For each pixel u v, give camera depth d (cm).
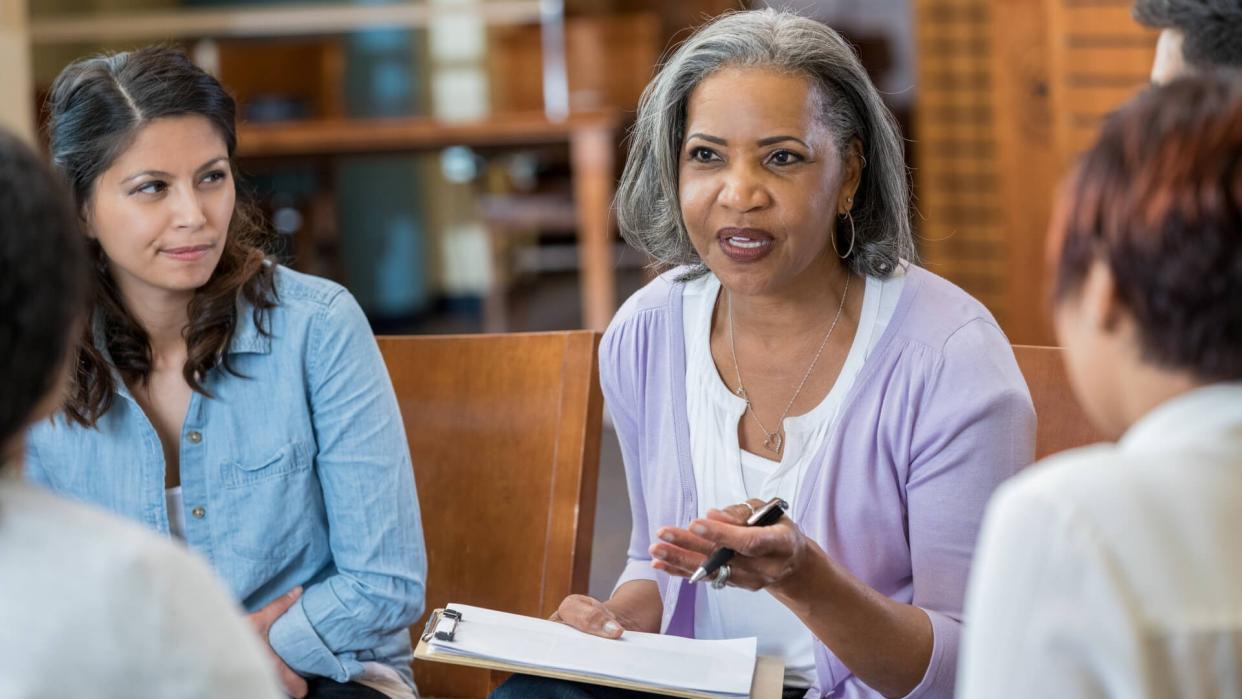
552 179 1245
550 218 1136
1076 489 146
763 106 263
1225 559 141
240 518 294
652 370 302
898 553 282
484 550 334
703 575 226
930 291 283
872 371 276
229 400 294
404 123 946
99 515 158
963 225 891
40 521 154
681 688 241
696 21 1511
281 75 1120
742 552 223
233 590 294
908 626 254
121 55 278
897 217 282
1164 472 146
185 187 275
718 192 268
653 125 285
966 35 868
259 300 294
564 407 331
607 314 964
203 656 154
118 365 290
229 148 288
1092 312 155
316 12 1191
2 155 151
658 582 304
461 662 246
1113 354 155
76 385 284
